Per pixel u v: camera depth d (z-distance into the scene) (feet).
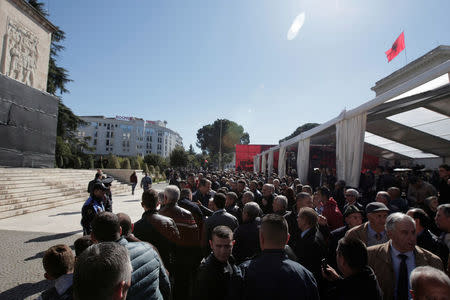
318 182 39.68
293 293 5.38
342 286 6.00
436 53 72.79
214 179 38.40
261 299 5.40
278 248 6.15
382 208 9.05
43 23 51.96
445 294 4.09
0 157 41.34
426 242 8.94
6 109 42.50
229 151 243.19
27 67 48.21
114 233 6.31
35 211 32.35
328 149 51.93
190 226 10.51
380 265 7.32
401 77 86.02
